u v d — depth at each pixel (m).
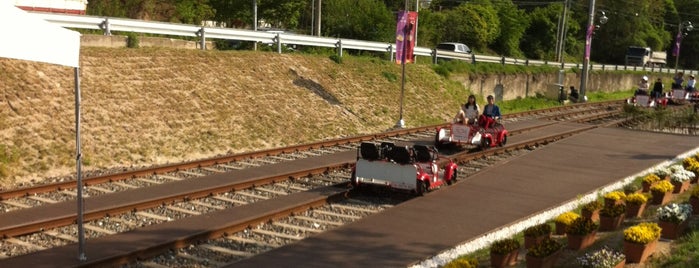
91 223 11.70
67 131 17.27
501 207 13.85
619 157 20.58
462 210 13.44
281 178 15.83
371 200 14.34
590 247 10.32
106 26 23.05
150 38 24.34
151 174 15.88
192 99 21.39
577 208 13.78
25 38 8.49
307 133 22.84
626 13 87.94
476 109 22.05
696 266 8.95
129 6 36.28
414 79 32.59
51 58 8.91
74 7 26.55
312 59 28.59
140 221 11.96
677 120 29.17
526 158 19.59
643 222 11.77
